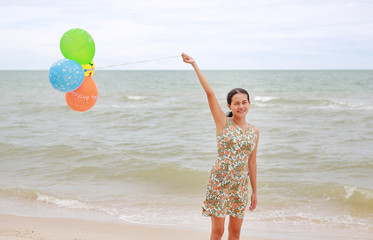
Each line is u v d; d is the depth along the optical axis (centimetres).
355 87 4025
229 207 318
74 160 897
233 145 309
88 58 340
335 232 495
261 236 476
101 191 682
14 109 2066
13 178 761
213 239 325
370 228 512
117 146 1065
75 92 344
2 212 573
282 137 1205
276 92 3438
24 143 1091
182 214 568
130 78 8412
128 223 527
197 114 1839
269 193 655
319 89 3794
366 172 787
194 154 971
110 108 2141
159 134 1291
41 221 530
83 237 464
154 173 785
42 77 9181
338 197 633
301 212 574
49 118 1727
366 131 1308
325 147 1036
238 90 312
